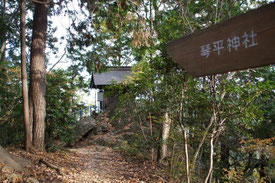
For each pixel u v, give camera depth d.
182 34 4.81
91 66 10.02
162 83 4.66
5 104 10.02
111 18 8.13
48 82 10.46
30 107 8.49
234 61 1.50
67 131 11.05
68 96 10.91
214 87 3.97
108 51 9.47
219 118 3.94
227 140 8.02
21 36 7.66
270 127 7.92
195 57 1.79
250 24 1.43
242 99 3.77
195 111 4.66
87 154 10.08
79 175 6.44
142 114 9.39
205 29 1.72
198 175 6.24
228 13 4.65
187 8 5.29
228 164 9.70
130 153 10.38
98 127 15.38
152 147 9.12
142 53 7.48
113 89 9.77
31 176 5.45
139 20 6.73
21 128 10.02
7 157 5.54
